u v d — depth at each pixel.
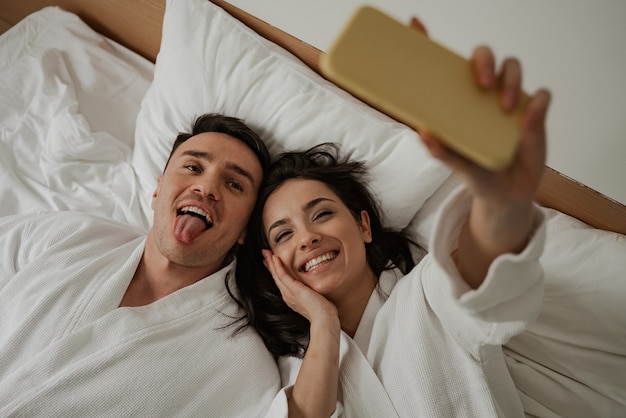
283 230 1.05
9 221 1.14
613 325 0.96
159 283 1.09
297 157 1.13
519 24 0.88
